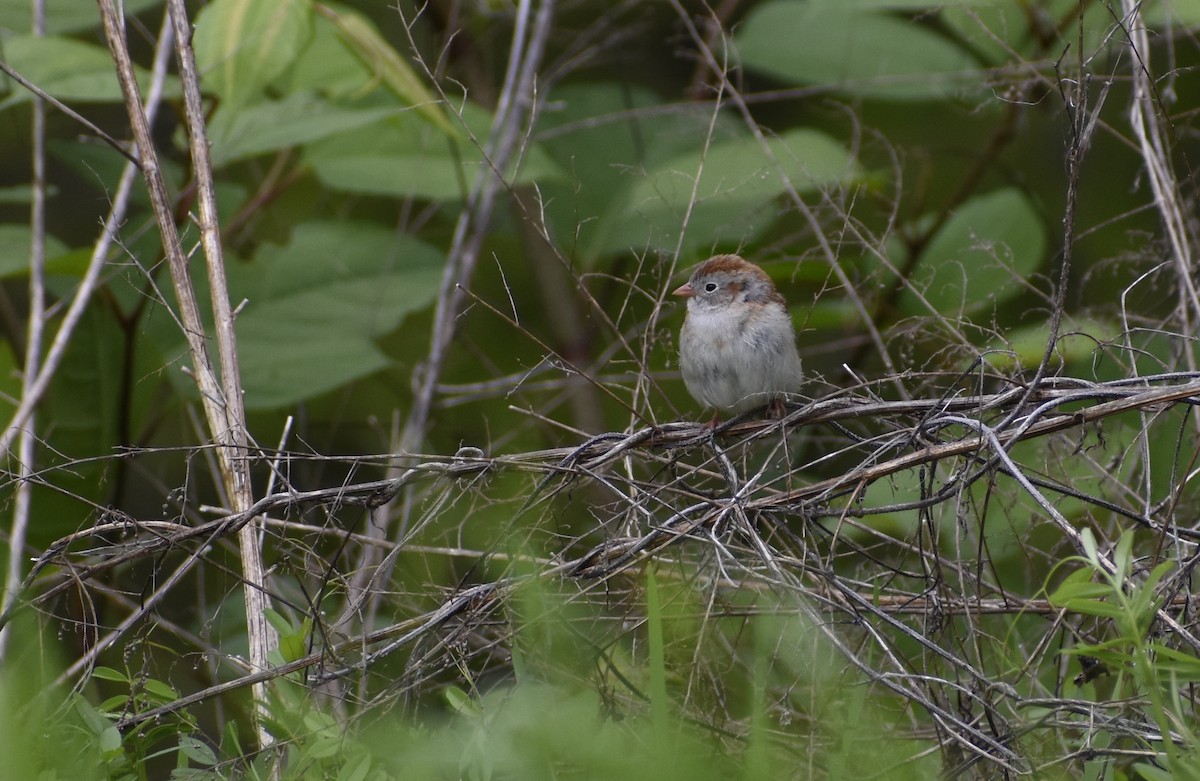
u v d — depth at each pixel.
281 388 8.30
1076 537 4.54
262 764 4.86
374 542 5.83
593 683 5.06
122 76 6.95
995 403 5.72
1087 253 9.66
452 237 10.66
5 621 5.20
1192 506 7.09
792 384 7.92
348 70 8.22
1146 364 7.68
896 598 5.93
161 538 5.55
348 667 5.09
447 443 9.52
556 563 5.45
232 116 7.25
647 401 6.60
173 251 6.71
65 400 8.08
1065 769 5.04
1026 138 10.61
